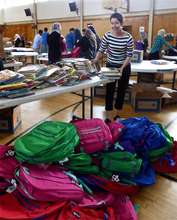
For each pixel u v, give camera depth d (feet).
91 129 6.77
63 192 5.05
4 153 5.77
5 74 6.77
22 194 5.07
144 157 7.13
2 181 5.37
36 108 13.64
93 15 37.27
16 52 25.23
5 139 9.70
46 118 12.01
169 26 31.17
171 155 7.65
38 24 45.60
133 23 33.81
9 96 6.08
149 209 5.86
